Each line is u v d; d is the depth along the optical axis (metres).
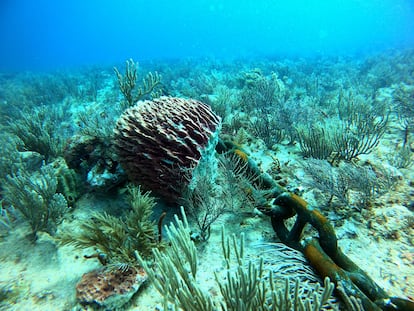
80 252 3.04
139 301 2.40
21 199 3.37
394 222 2.95
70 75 20.64
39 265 2.92
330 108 7.71
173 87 11.70
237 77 11.95
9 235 3.40
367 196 3.31
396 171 3.83
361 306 1.69
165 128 3.25
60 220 3.50
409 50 20.33
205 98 7.30
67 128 6.91
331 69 16.12
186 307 1.62
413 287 2.27
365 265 2.53
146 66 23.36
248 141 5.60
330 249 2.23
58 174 4.07
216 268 2.67
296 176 4.08
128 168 3.45
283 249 2.62
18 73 28.16
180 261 1.81
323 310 1.76
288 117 5.70
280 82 10.54
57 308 2.39
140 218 2.88
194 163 3.16
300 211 2.50
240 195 3.23
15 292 2.58
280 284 2.19
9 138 6.02
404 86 9.58
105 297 2.33
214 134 3.50
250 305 1.53
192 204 3.18
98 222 3.21
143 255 2.71
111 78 17.36
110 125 4.71
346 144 4.48
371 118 5.55
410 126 5.61
